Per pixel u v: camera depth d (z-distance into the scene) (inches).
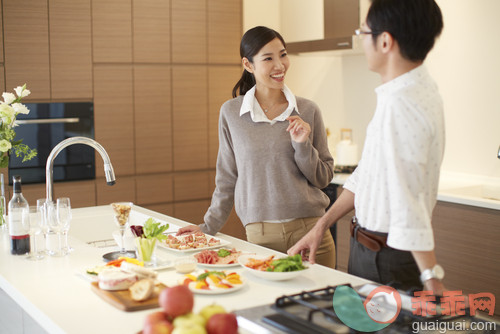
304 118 97.1
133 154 178.4
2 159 100.5
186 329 42.5
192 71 186.9
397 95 55.6
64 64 164.6
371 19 58.1
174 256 82.7
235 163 99.6
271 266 69.4
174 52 182.9
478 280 126.4
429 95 56.4
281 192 94.0
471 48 153.8
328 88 197.3
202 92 189.6
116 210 84.5
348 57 188.4
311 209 95.6
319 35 189.5
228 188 100.0
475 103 154.3
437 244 134.5
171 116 184.4
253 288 66.0
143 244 75.4
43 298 64.6
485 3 149.5
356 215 65.6
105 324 56.1
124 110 175.6
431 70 164.4
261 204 94.5
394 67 57.7
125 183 177.5
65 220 84.0
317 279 68.6
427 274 54.6
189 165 189.6
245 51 95.3
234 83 196.1
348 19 159.3
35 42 159.9
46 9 160.6
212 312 45.7
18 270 76.5
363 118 185.6
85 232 111.9
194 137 189.6
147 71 178.5
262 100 98.0
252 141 94.6
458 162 159.9
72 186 168.4
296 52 176.2
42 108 161.8
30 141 160.9
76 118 167.6
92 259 82.3
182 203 188.9
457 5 156.2
